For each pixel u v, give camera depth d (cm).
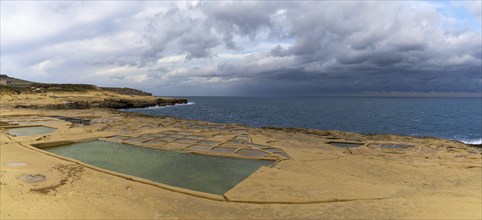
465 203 830
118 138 1945
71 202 798
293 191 925
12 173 1000
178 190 930
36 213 712
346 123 4791
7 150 1433
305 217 737
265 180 1032
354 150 1639
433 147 1761
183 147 1659
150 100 8188
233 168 1260
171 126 2620
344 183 1015
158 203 826
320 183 1007
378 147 1750
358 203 834
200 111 7250
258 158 1407
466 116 6097
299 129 2553
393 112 7438
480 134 3591
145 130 2297
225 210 786
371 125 4522
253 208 799
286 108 9538
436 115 6388
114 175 1076
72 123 2644
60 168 1134
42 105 4619
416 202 838
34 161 1231
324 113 7106
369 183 1027
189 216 743
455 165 1309
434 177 1137
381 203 830
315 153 1516
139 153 1530
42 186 900
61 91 7000
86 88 8000
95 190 906
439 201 847
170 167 1274
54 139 1795
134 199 848
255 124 4588
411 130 3975
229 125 2780
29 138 1777
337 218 729
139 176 1146
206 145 1722
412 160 1406
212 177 1141
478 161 1393
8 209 718
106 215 730
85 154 1503
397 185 1034
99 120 2991
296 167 1241
